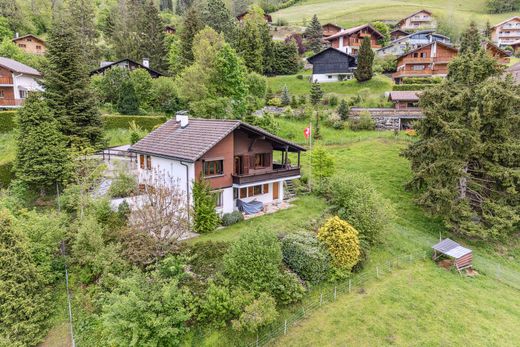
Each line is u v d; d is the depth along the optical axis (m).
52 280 20.42
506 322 20.53
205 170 26.42
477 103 30.30
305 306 20.38
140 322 16.16
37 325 18.27
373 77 69.38
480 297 22.67
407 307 21.08
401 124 52.56
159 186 23.05
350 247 22.80
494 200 31.05
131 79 49.62
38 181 28.14
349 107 54.19
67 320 19.08
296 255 21.84
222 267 20.31
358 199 27.50
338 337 18.66
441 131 30.83
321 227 24.88
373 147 45.59
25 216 24.69
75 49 34.81
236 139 28.97
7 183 29.91
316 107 57.38
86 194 26.34
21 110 29.03
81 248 21.19
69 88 34.28
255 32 73.88
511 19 103.62
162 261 19.67
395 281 23.50
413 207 34.22
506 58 66.12
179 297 17.25
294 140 47.56
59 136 30.11
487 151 30.92
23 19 90.31
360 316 20.11
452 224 30.69
